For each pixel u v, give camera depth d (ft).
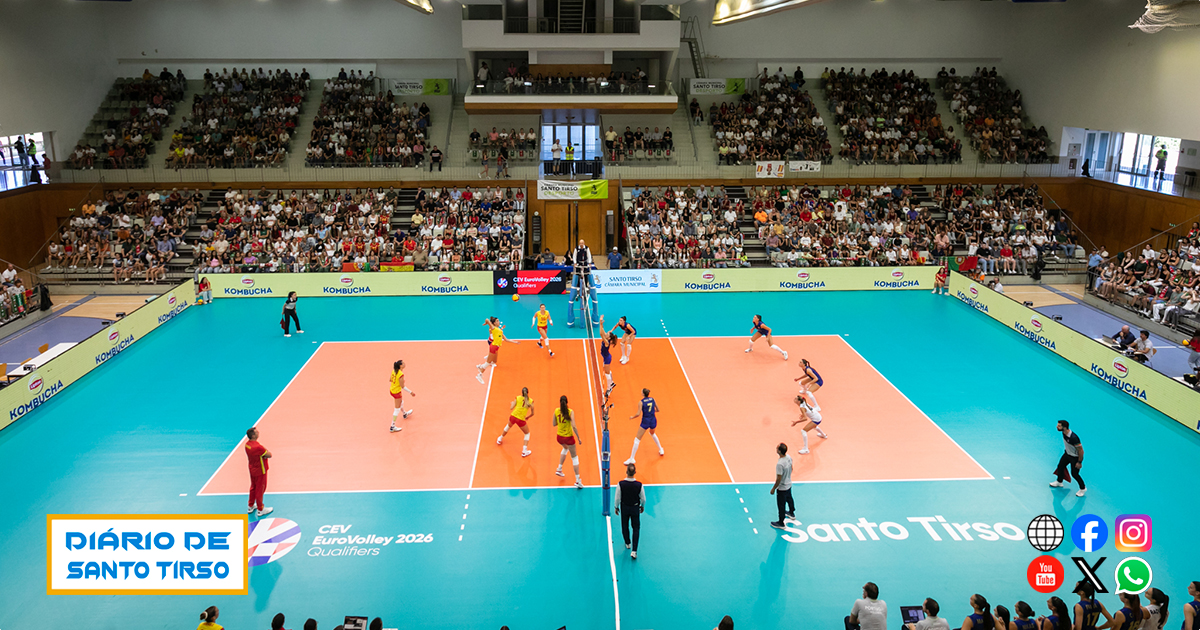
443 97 134.82
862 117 133.90
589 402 63.93
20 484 50.08
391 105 130.82
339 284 98.27
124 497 48.47
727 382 68.44
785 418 60.80
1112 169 121.60
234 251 104.06
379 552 42.96
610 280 99.86
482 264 101.40
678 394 65.72
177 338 81.05
